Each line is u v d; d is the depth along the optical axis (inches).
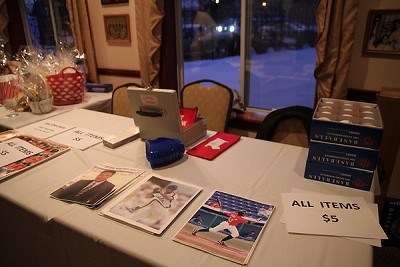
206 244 32.1
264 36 102.7
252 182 44.6
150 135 59.6
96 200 40.1
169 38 112.0
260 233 33.6
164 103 52.2
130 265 32.2
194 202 39.7
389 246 72.9
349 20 77.2
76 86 90.0
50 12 154.2
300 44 98.0
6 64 106.1
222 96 86.2
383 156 69.2
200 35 117.2
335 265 29.2
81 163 52.4
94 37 131.7
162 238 33.3
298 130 69.1
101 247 33.9
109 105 99.7
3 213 44.9
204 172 47.8
